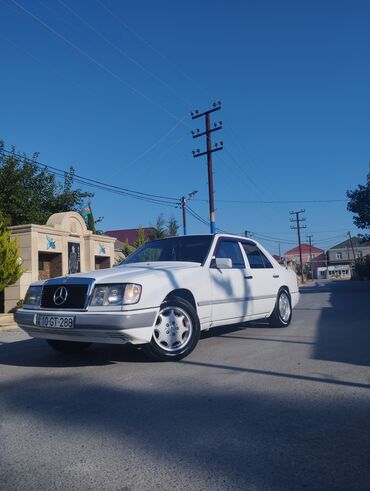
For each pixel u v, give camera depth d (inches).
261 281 315.3
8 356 275.3
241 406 161.8
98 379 205.2
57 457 126.8
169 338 232.7
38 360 256.7
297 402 165.0
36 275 722.8
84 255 865.5
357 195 1153.4
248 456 123.4
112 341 217.9
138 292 217.3
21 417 159.9
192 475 114.3
